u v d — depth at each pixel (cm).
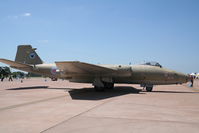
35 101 1040
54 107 852
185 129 526
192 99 1146
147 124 575
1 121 604
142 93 1504
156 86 2627
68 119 629
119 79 1761
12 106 878
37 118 644
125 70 1631
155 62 1767
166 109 818
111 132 498
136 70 1692
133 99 1130
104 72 1659
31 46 2084
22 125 559
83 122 593
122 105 912
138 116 680
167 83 1698
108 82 1730
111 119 633
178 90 1855
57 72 1886
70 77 1772
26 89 1830
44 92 1545
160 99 1137
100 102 1005
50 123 580
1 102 1002
